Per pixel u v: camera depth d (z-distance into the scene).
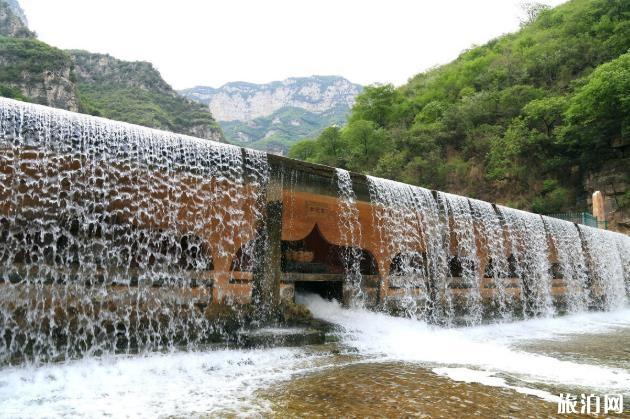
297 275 10.66
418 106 56.06
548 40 48.56
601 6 43.88
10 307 6.68
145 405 5.40
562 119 34.44
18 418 4.84
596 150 32.34
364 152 45.44
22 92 65.75
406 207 12.77
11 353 6.41
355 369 7.48
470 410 5.36
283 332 8.98
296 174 10.48
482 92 45.31
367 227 11.90
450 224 13.95
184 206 8.55
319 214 10.90
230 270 9.55
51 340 6.81
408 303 12.65
